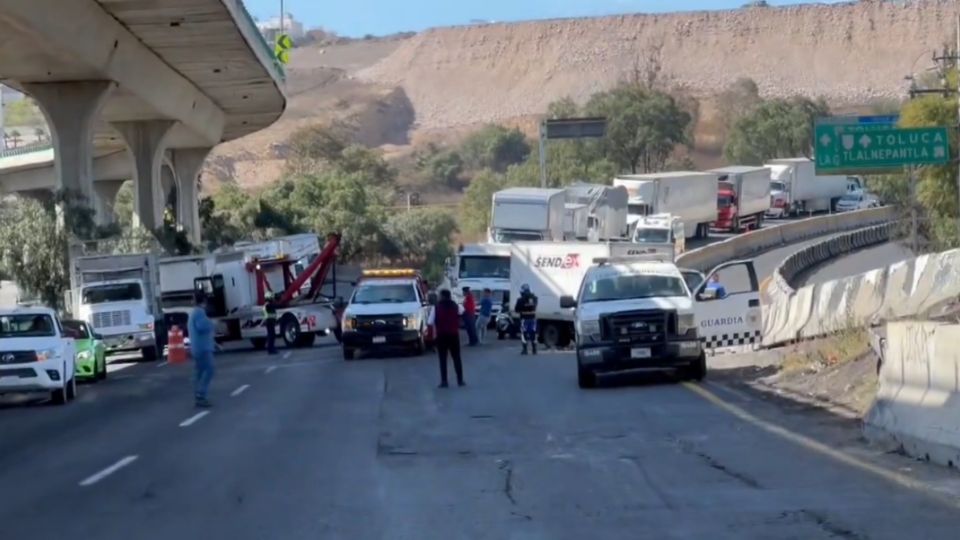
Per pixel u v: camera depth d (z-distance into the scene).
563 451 19.55
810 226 103.62
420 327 45.09
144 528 14.05
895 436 18.08
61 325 37.34
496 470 17.75
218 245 98.25
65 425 26.88
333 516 14.38
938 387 17.27
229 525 14.04
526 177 132.25
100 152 114.69
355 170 162.62
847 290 37.09
